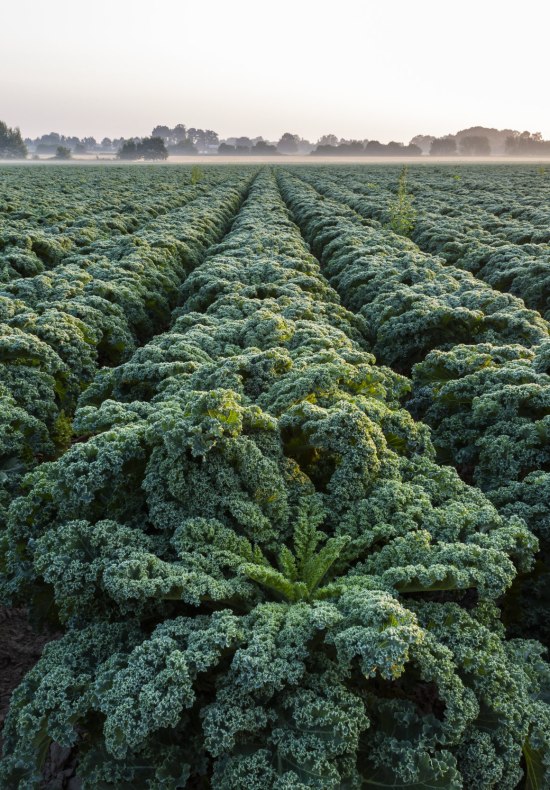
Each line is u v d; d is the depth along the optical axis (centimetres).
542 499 648
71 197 4116
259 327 1125
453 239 2331
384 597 441
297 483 631
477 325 1240
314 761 378
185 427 584
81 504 587
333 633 437
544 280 1595
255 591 511
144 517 591
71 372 1146
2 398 901
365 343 1333
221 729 399
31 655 630
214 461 591
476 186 4991
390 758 407
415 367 1039
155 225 2753
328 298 1650
